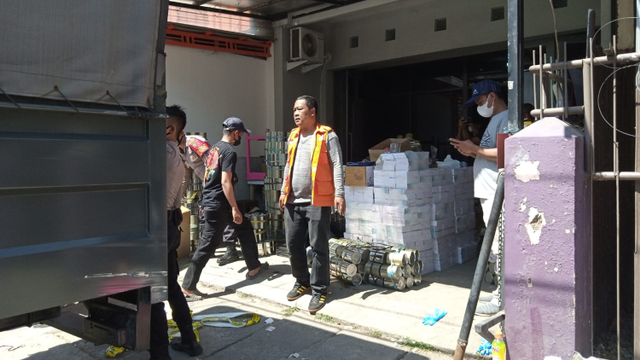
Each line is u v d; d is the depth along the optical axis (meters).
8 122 1.96
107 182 2.27
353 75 9.12
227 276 5.37
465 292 4.60
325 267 4.30
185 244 6.27
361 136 9.30
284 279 5.20
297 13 8.07
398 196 5.04
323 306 4.29
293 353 3.48
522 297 2.53
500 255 3.25
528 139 2.47
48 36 2.05
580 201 2.42
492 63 7.76
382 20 8.05
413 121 8.76
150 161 2.46
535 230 2.47
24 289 2.01
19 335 3.81
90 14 2.18
